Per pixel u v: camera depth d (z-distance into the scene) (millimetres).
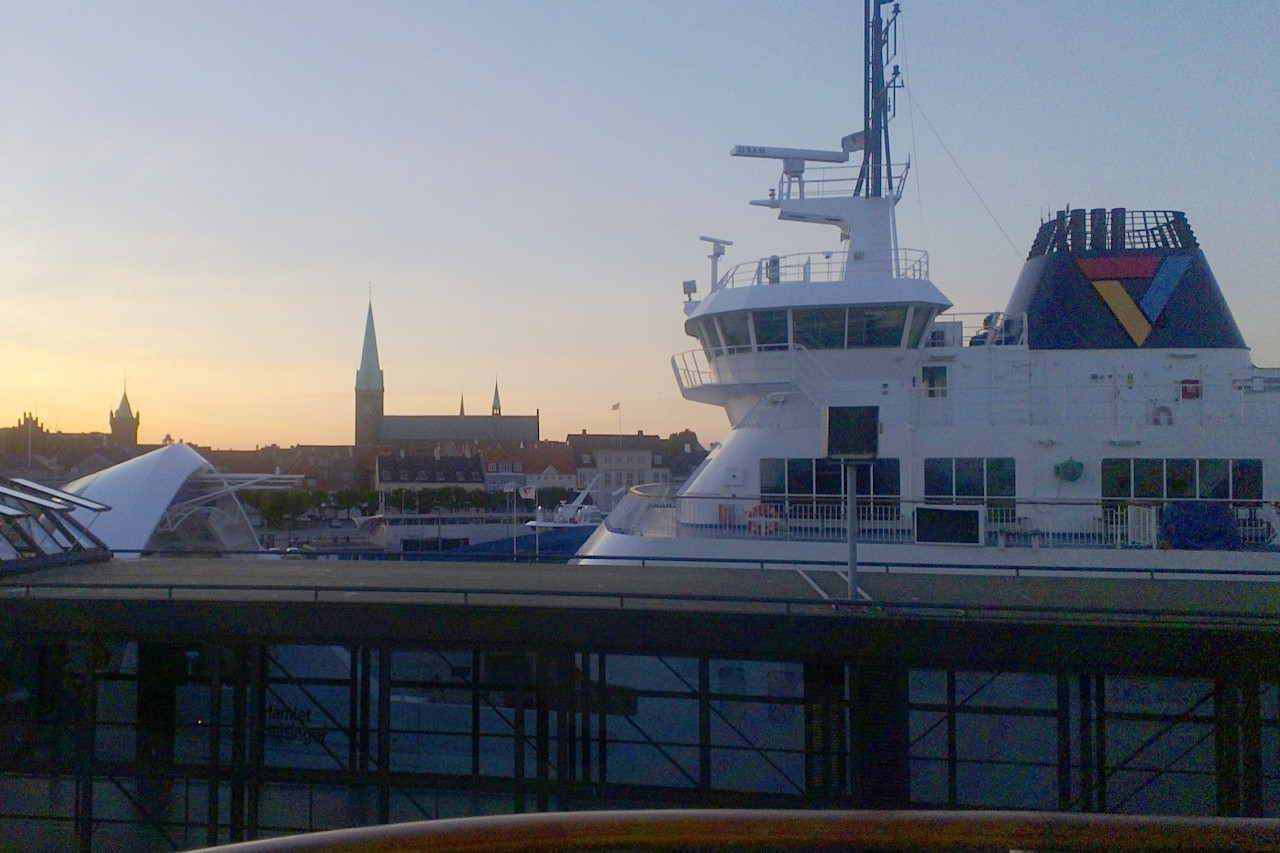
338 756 12578
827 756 10758
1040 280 21391
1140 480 17750
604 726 11367
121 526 25250
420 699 12578
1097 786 10648
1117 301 20312
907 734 10008
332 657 13258
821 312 19844
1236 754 10008
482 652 11203
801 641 10133
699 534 18250
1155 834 2820
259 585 11938
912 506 18062
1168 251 20422
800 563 15852
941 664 9969
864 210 21703
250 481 28828
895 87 21953
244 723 11219
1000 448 18141
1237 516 16438
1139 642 9664
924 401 19438
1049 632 9789
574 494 108438
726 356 20938
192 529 30469
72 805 11852
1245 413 18969
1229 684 10008
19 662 11891
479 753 12164
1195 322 20125
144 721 12266
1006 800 11375
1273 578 15438
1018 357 20172
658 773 11797
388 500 94062
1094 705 11422
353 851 2645
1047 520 17406
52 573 15047
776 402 19891
